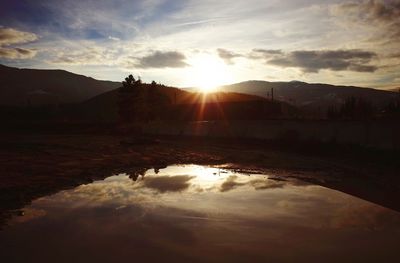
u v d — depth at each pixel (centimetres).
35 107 17688
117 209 1558
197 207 1600
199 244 1115
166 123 7856
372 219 1388
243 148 4834
